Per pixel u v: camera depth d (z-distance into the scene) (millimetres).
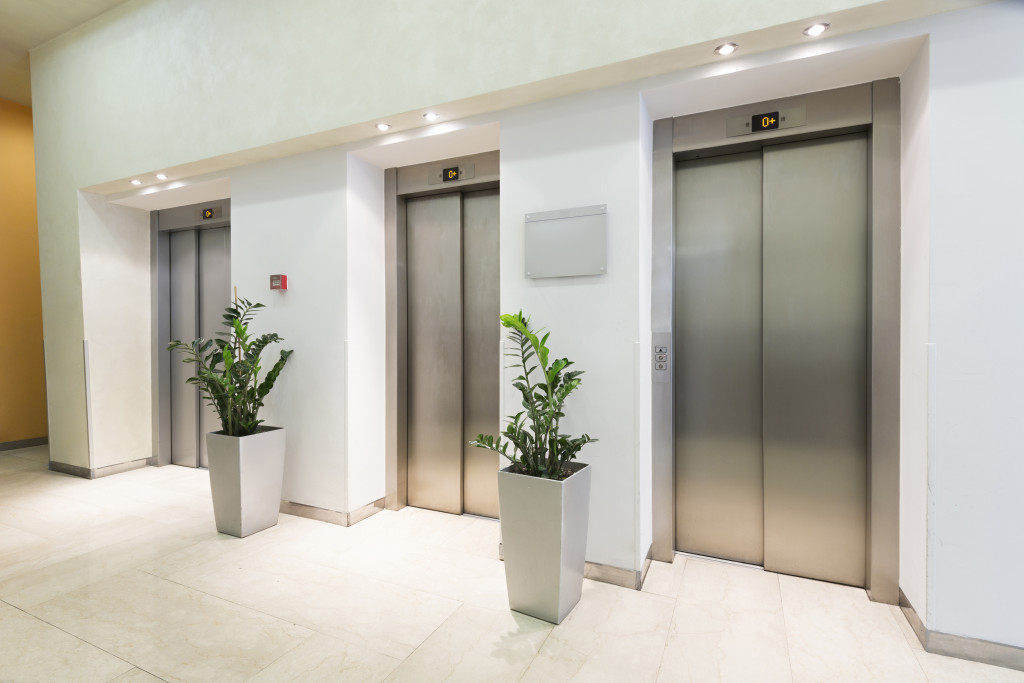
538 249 2770
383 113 2992
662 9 2309
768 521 2824
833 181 2678
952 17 2025
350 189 3461
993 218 1987
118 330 4867
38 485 4457
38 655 2066
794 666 2006
